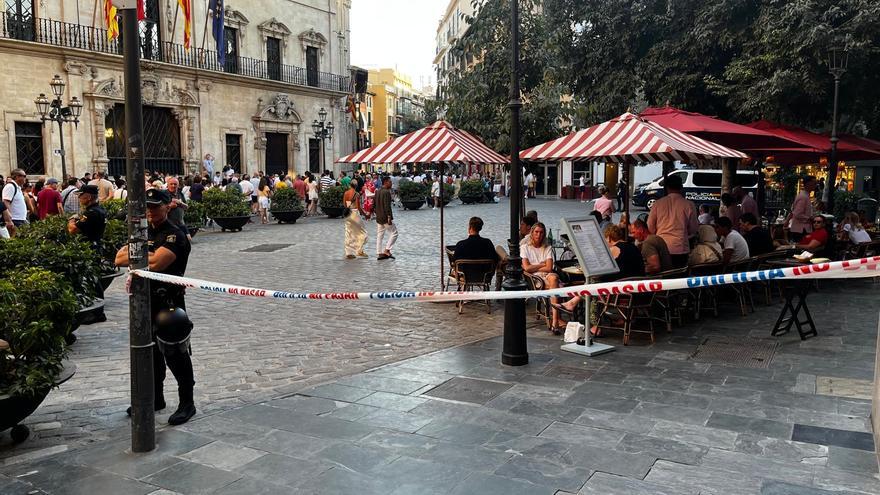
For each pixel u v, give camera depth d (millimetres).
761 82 11695
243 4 35062
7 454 4531
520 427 4762
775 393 5402
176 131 31875
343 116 42719
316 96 39781
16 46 25000
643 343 7145
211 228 22484
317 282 11641
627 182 10172
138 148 4379
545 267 8164
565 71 15078
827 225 10078
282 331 8023
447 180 36406
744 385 5629
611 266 6918
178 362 4965
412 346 7262
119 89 28656
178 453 4422
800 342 7047
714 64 13648
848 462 4078
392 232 14617
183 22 31734
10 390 4414
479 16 11211
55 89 22516
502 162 9859
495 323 8312
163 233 5039
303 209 24719
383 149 9352
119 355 7051
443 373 6145
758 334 7449
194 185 22625
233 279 12000
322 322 8477
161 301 4961
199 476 4066
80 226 8484
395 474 4035
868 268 3045
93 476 4094
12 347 4609
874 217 17703
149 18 30156
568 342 7062
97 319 8516
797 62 11406
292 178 36406
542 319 8453
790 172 20016
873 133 15117
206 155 32844
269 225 23797
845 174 22672
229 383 6051
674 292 7785
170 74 30953
